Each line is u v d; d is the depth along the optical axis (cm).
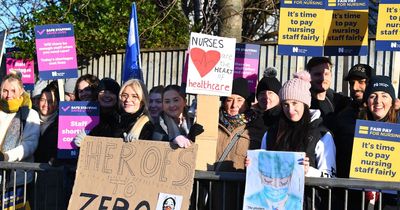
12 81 623
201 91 527
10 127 624
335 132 540
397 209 481
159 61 1158
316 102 616
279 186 480
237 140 549
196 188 527
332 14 654
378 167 479
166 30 1236
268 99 582
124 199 523
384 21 594
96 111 608
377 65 946
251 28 1423
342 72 971
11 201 599
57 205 573
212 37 528
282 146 499
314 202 491
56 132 665
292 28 648
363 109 518
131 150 531
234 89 557
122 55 1188
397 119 521
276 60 1038
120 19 1179
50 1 1225
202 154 524
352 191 507
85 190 536
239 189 512
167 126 572
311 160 493
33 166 573
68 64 738
